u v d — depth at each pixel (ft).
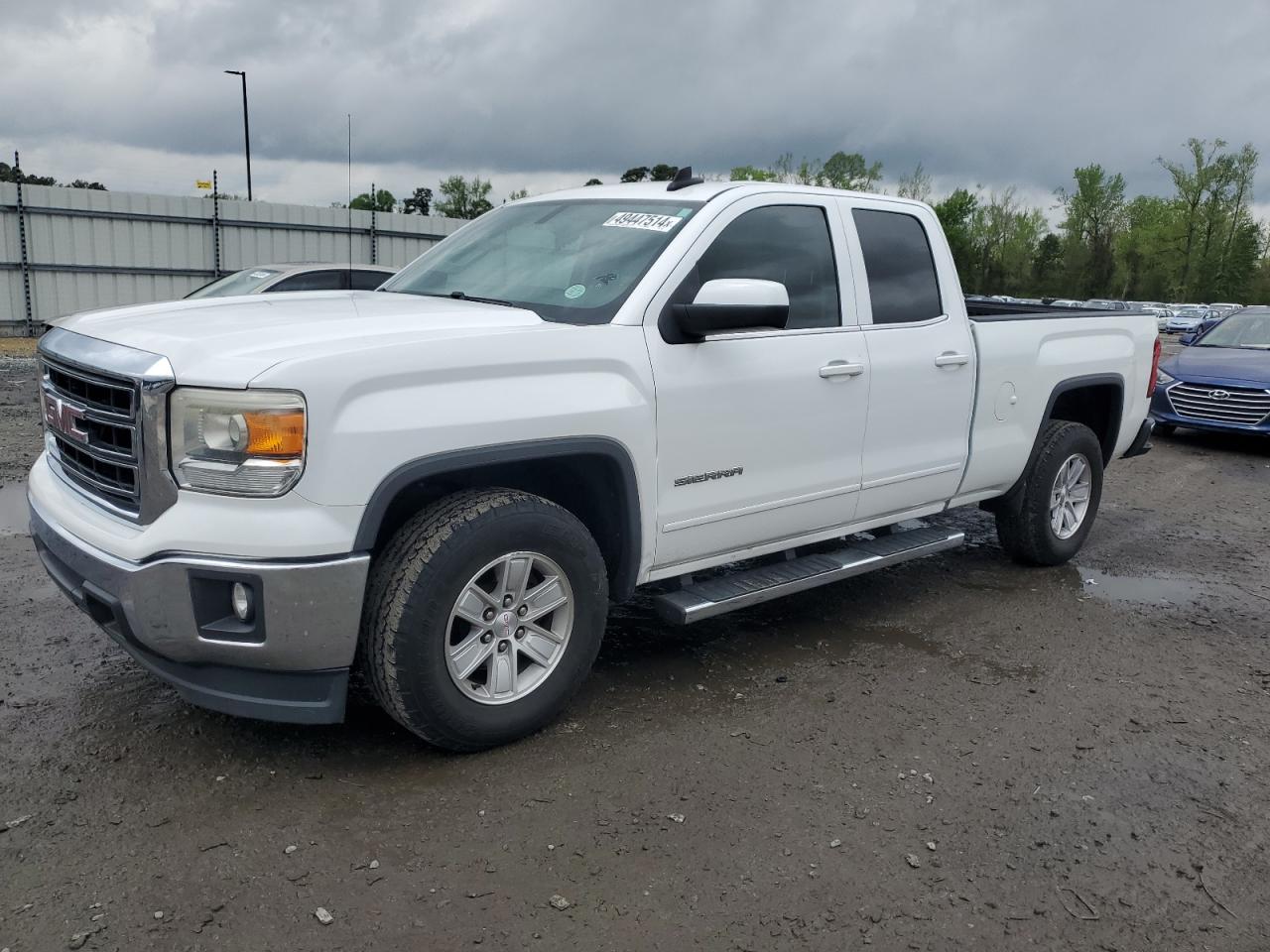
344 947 8.14
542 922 8.55
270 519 9.57
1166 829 10.54
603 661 14.34
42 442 28.66
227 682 10.19
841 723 12.68
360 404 9.86
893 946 8.50
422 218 80.12
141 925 8.28
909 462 15.83
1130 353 20.43
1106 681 14.51
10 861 9.06
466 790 10.60
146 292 69.82
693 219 13.17
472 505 10.77
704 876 9.32
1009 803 10.91
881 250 15.57
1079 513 20.13
